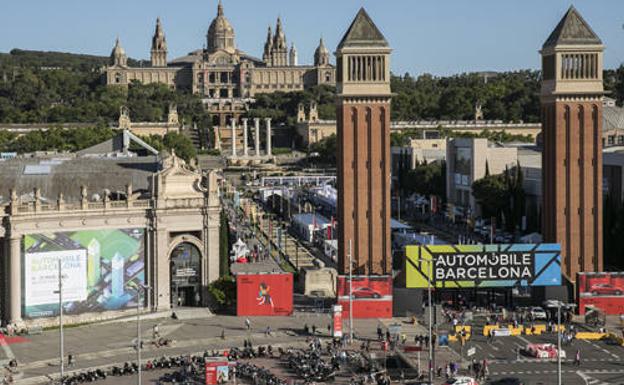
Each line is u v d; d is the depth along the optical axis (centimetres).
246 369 17300
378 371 17175
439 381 16912
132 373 17638
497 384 16350
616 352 19138
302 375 17112
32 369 17988
